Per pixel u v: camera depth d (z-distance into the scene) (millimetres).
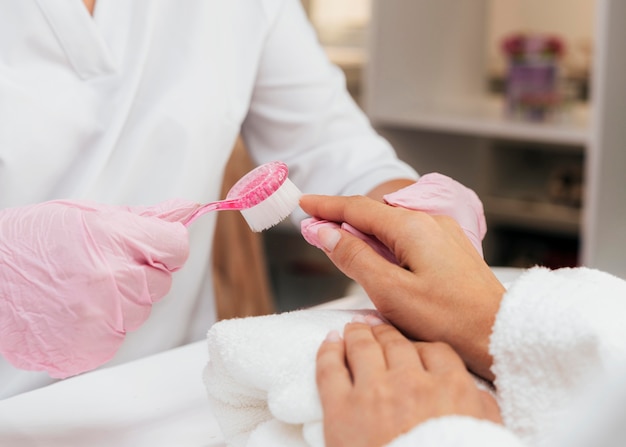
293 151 1011
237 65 926
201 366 729
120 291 603
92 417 639
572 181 2479
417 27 2277
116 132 823
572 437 463
